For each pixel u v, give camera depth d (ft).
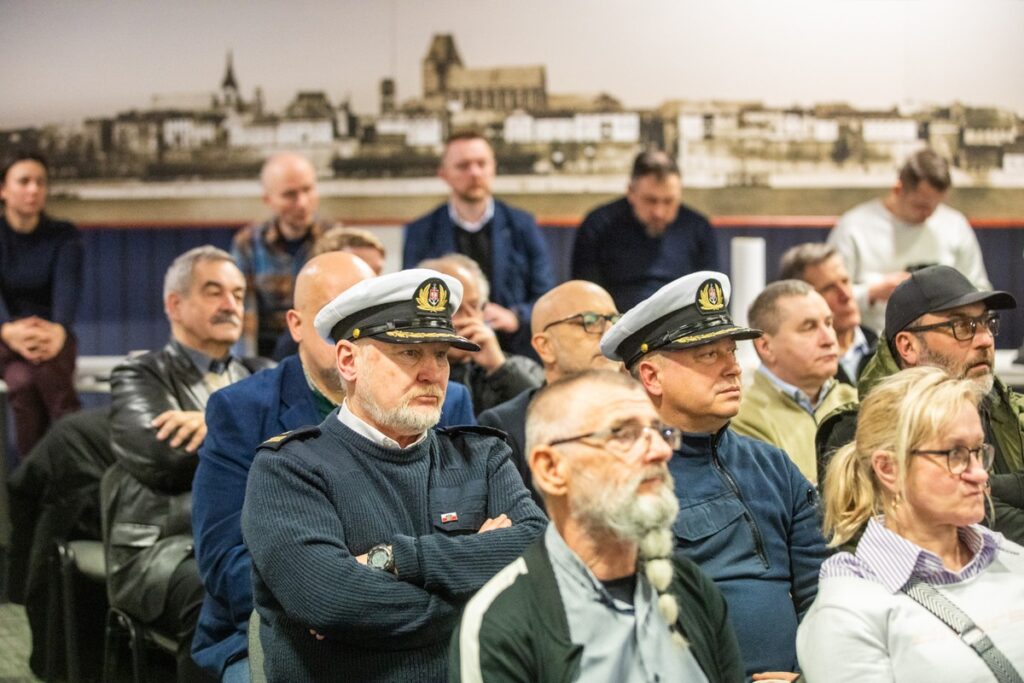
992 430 10.89
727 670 7.02
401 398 8.26
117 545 11.94
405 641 7.88
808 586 9.02
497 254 18.37
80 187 21.27
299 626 8.08
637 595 6.81
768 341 11.93
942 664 7.22
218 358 12.89
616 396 6.78
